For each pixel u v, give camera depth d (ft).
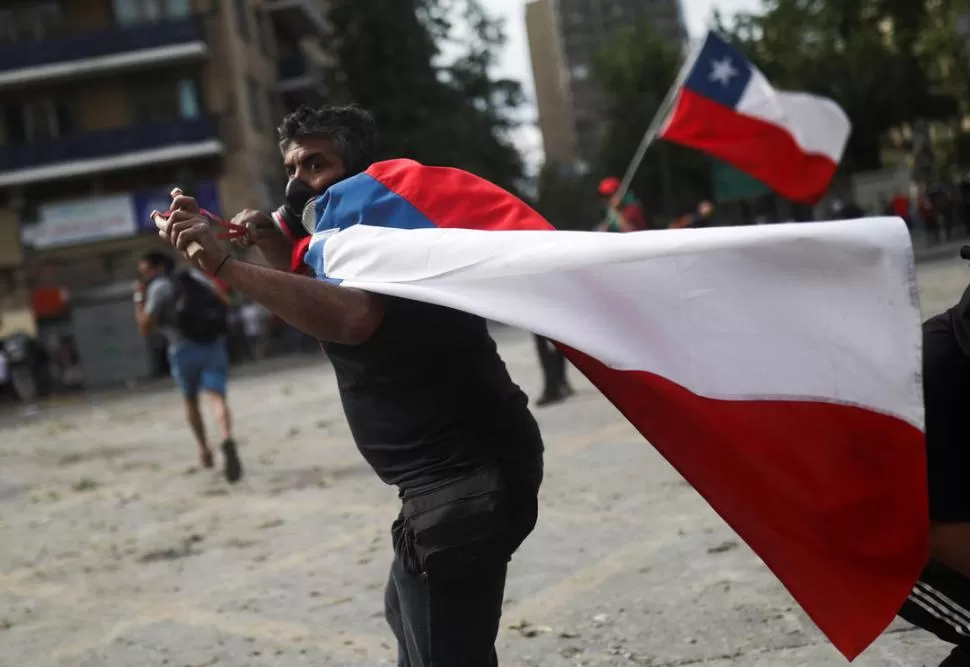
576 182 223.71
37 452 42.47
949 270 60.34
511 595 14.84
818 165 31.58
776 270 7.16
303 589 16.39
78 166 113.60
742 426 7.22
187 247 7.21
